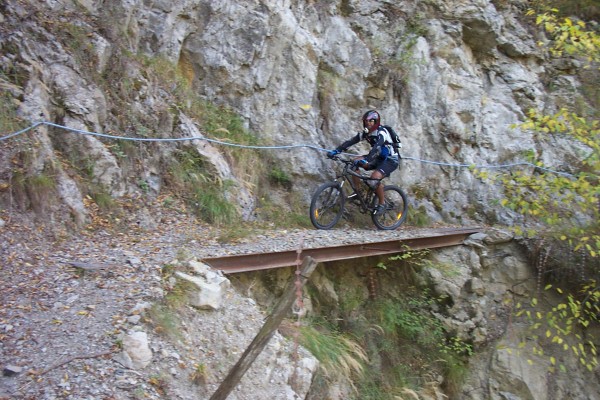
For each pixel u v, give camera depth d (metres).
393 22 11.59
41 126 6.78
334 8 11.00
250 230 7.97
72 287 5.24
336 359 6.56
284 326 6.21
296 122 9.96
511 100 12.17
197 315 5.35
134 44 8.79
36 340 4.50
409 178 10.77
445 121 11.31
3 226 5.80
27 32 7.33
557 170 11.65
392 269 8.99
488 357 9.31
